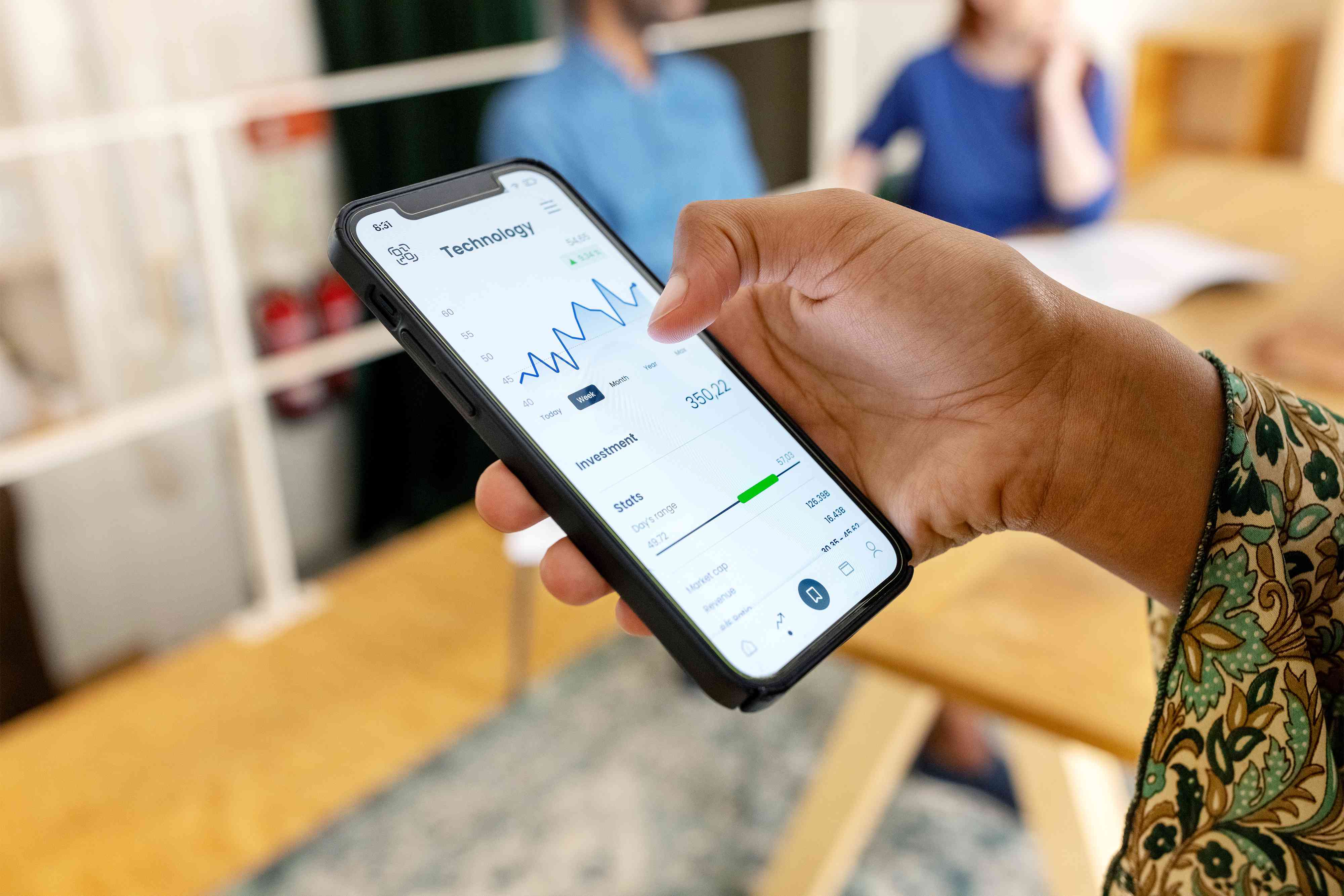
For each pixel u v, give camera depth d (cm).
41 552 161
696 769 132
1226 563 40
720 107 178
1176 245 122
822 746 135
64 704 146
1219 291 114
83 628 170
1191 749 41
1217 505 41
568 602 51
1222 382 42
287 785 130
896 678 63
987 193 175
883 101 181
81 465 163
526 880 116
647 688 147
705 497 49
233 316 148
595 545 46
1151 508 44
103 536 169
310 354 159
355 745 137
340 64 183
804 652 46
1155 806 42
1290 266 120
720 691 44
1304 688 39
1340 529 41
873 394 52
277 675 151
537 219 54
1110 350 44
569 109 154
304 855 119
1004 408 46
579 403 49
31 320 154
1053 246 122
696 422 51
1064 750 82
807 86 284
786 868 104
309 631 160
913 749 122
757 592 47
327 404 196
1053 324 44
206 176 142
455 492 213
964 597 68
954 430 49
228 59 171
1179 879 41
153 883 116
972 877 115
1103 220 157
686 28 222
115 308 163
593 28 157
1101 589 68
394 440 207
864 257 46
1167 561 44
